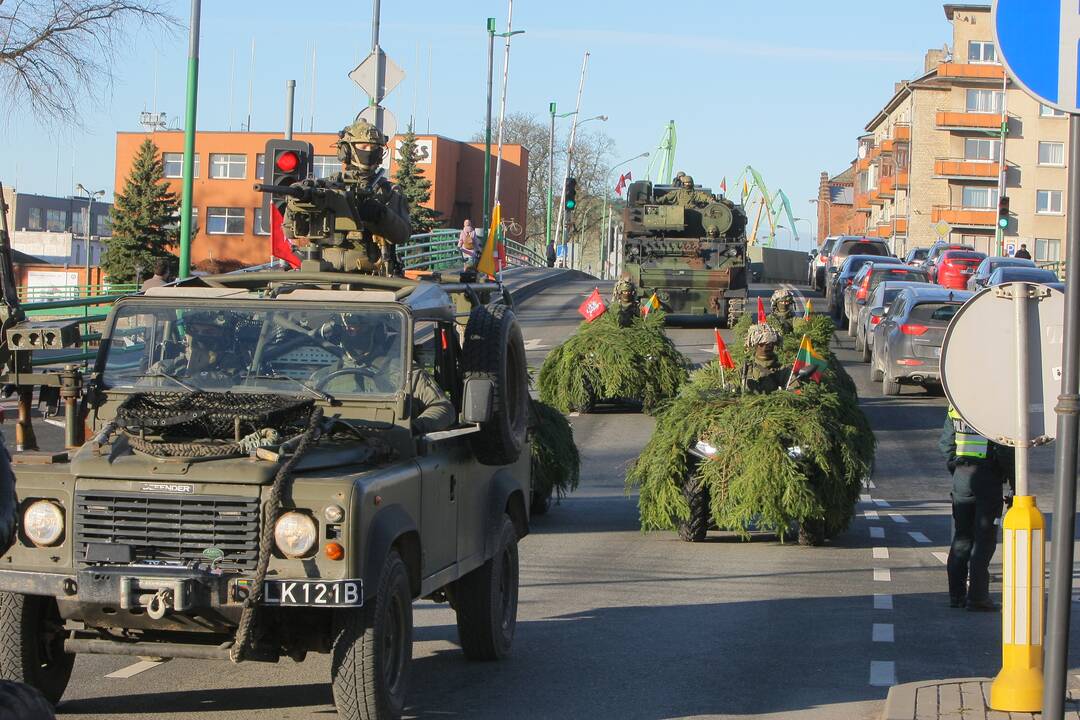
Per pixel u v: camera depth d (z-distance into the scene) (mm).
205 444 6746
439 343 8211
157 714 7516
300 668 8750
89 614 6672
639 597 11164
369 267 9680
